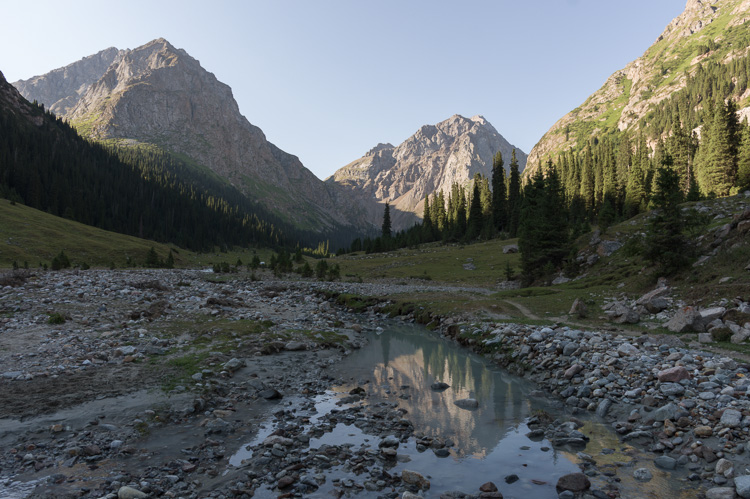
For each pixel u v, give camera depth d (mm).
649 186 95875
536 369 19203
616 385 14977
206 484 8859
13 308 26312
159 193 193750
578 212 115375
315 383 17531
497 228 129250
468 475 9422
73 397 13695
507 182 145375
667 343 18703
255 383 16594
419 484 8859
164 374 16516
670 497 8078
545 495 8414
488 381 18484
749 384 12633
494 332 25656
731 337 18266
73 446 10492
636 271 39125
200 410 13734
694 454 9766
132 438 11234
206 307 33562
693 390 13078
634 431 11555
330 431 12219
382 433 12086
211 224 196875
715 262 28125
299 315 35562
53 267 64188
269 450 10633
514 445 11203
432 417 13578
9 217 92750
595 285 41969
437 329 33156
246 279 68750
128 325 24656
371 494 8461
